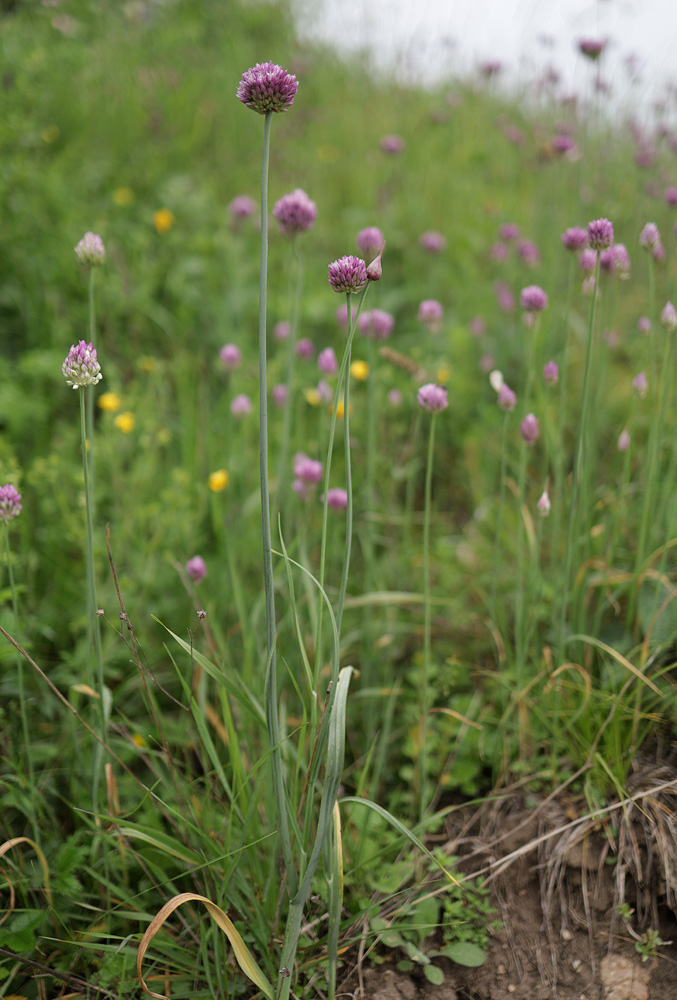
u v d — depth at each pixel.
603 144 2.07
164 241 1.96
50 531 1.23
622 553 1.18
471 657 1.22
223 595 1.18
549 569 1.25
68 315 1.70
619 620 1.15
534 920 1.01
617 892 1.01
